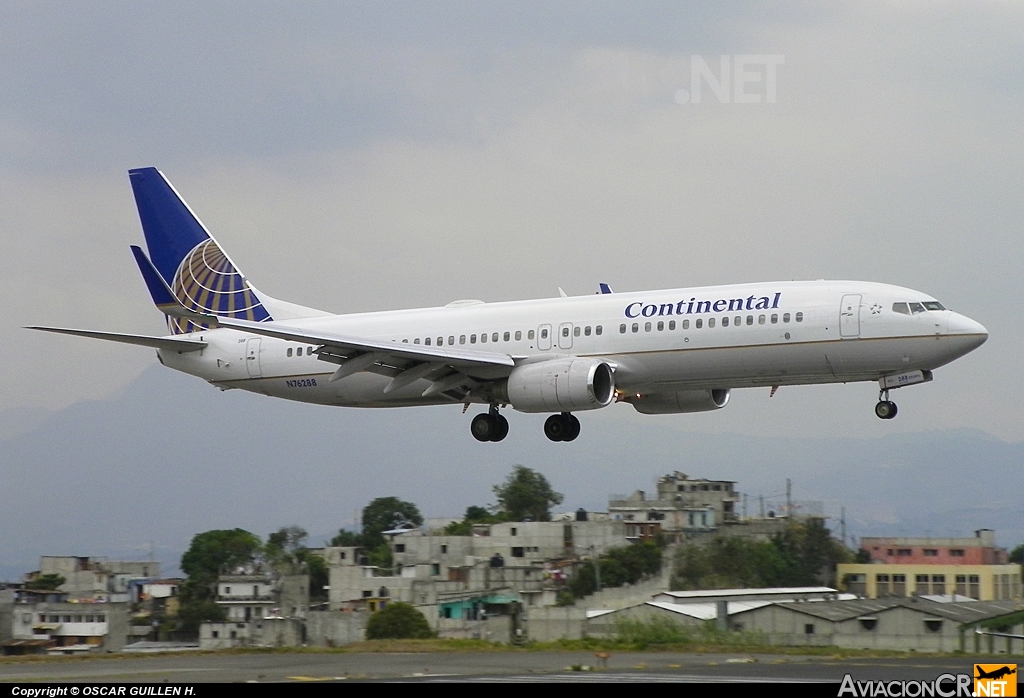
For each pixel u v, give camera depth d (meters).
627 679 84.44
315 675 88.62
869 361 143.62
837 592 166.75
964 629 120.19
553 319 159.00
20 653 184.50
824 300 145.50
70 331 165.38
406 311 174.00
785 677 86.00
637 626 123.38
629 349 152.88
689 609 143.75
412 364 163.00
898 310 142.88
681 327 150.38
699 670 90.06
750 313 147.50
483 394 165.62
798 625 125.25
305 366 178.38
